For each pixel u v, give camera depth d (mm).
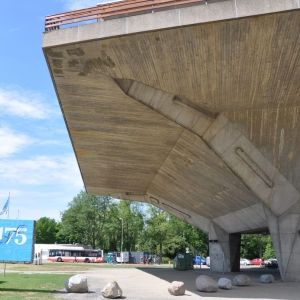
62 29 14023
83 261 71812
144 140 23984
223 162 20531
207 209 34781
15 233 16625
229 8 12867
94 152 27719
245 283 19078
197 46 13961
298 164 19578
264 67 14945
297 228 20906
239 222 31844
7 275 25812
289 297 14547
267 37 13516
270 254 87188
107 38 13641
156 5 13797
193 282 22047
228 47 13984
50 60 14898
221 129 18547
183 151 24375
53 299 13023
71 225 91875
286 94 16609
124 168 32219
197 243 81000
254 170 19984
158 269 40656
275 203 20984
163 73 15469
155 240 80688
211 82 15945
